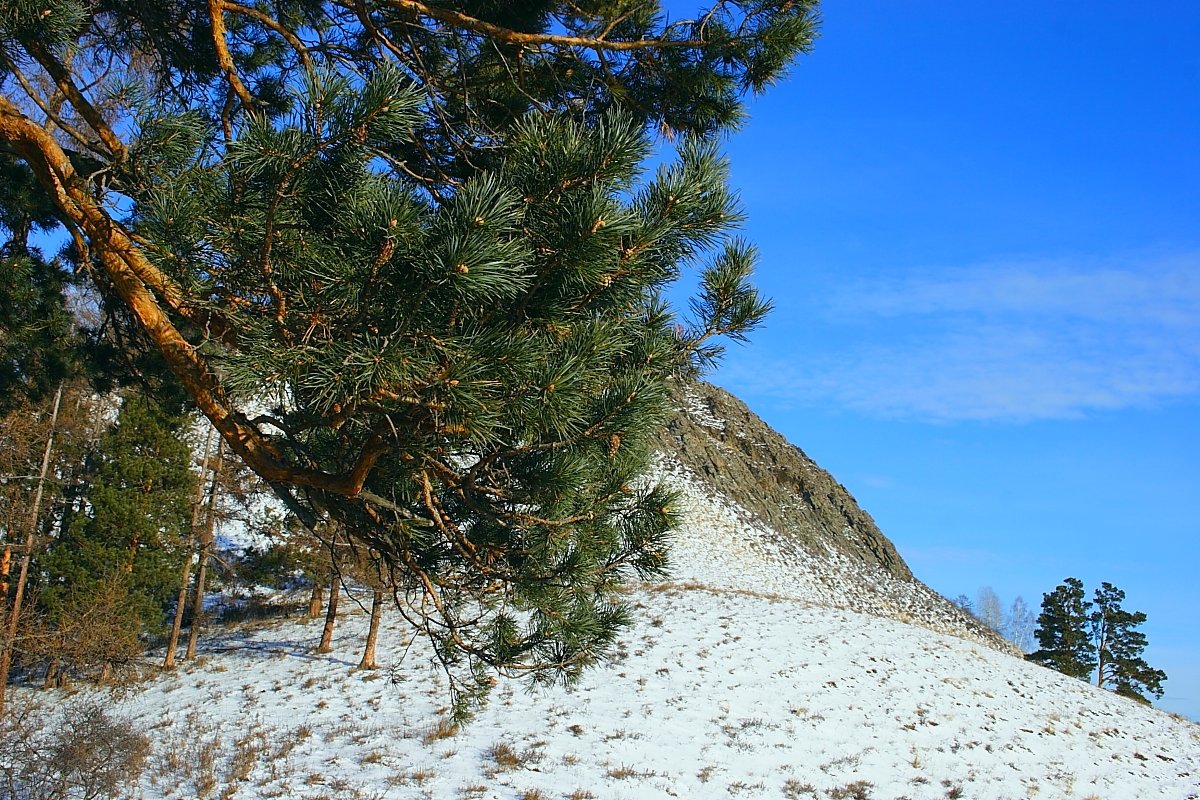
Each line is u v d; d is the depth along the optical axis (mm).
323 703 20203
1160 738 26281
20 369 7324
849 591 57156
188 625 30891
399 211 2711
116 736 13695
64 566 22094
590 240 3055
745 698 21922
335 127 2910
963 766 19375
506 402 3215
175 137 3305
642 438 3697
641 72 5586
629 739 18000
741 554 55312
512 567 4191
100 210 3426
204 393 3590
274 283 3174
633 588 35281
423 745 16969
